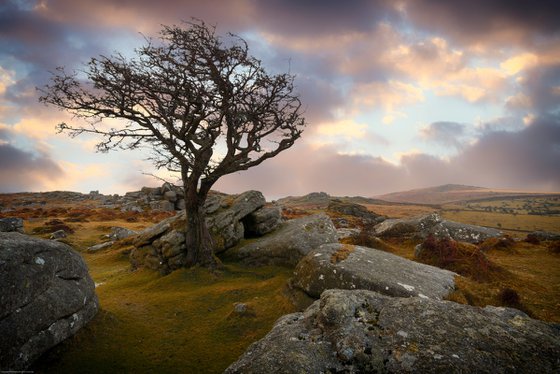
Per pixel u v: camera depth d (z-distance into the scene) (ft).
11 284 27.58
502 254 81.25
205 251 70.74
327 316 25.00
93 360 32.42
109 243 121.49
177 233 74.49
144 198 272.31
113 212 232.32
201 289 59.11
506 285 52.80
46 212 215.31
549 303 45.57
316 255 48.91
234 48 67.41
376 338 22.34
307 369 20.38
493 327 22.68
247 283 61.82
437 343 21.24
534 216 549.54
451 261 63.16
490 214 577.02
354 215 298.76
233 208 86.22
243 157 73.00
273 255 74.28
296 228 82.69
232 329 41.14
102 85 65.41
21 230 100.27
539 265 68.18
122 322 42.01
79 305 34.94
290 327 25.91
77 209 252.83
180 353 35.83
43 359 30.22
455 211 655.76
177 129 70.38
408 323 23.44
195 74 66.54
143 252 80.94
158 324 43.62
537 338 21.68
